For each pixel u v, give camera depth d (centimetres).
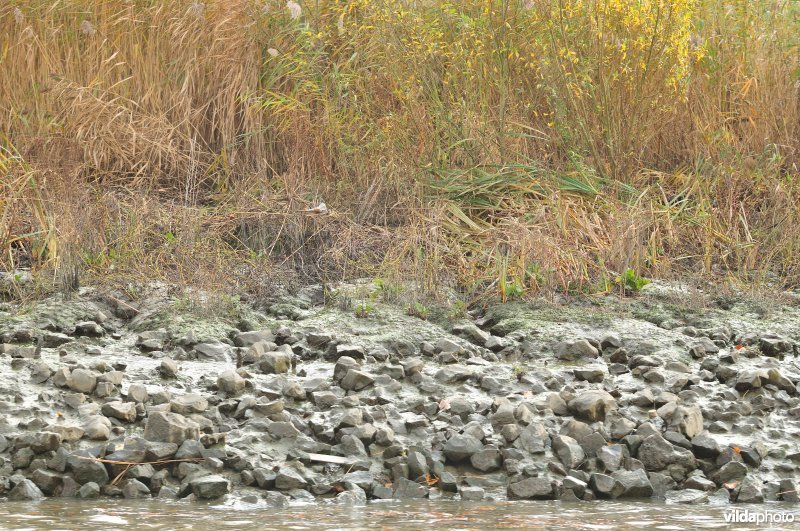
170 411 632
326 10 1242
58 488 571
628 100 1122
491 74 1150
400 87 1135
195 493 563
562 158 1152
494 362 787
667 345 816
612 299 916
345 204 1077
